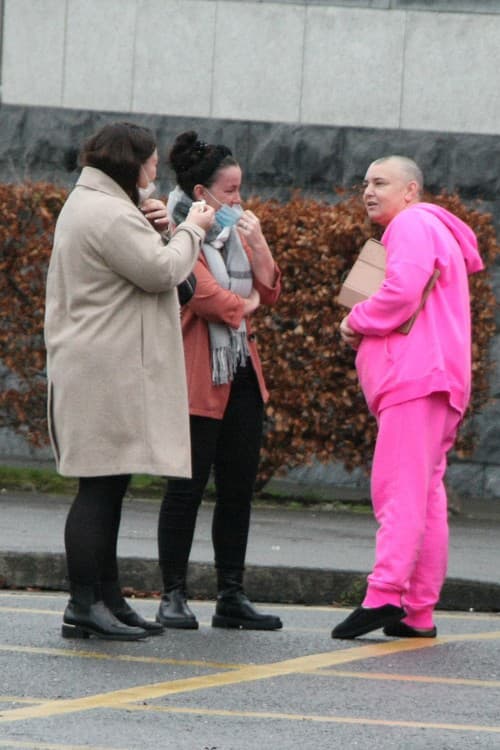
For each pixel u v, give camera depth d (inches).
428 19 1911.9
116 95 1957.4
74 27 1963.6
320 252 1684.3
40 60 1968.5
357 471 1887.3
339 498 1796.3
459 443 1752.0
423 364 1008.9
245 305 1037.2
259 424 1061.1
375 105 1921.8
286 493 1798.7
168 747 728.3
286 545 1380.4
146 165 983.6
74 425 959.6
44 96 1967.3
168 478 1047.0
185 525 1046.4
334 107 1926.7
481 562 1336.1
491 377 1866.4
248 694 852.6
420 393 1006.4
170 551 1047.6
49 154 1950.1
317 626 1100.5
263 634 1045.2
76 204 969.5
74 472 960.9
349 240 1681.8
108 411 956.0
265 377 1704.0
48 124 1950.1
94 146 981.8
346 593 1235.2
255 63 1939.0
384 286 1010.1
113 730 760.3
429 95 1913.1
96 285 958.4
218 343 1034.7
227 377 1036.5
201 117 1941.4
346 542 1422.2
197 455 1037.2
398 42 1915.6
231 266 1059.3
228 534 1061.8
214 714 802.2
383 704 837.8
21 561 1257.4
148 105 1952.5
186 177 1056.2
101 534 979.3
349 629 1026.1
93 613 987.3
